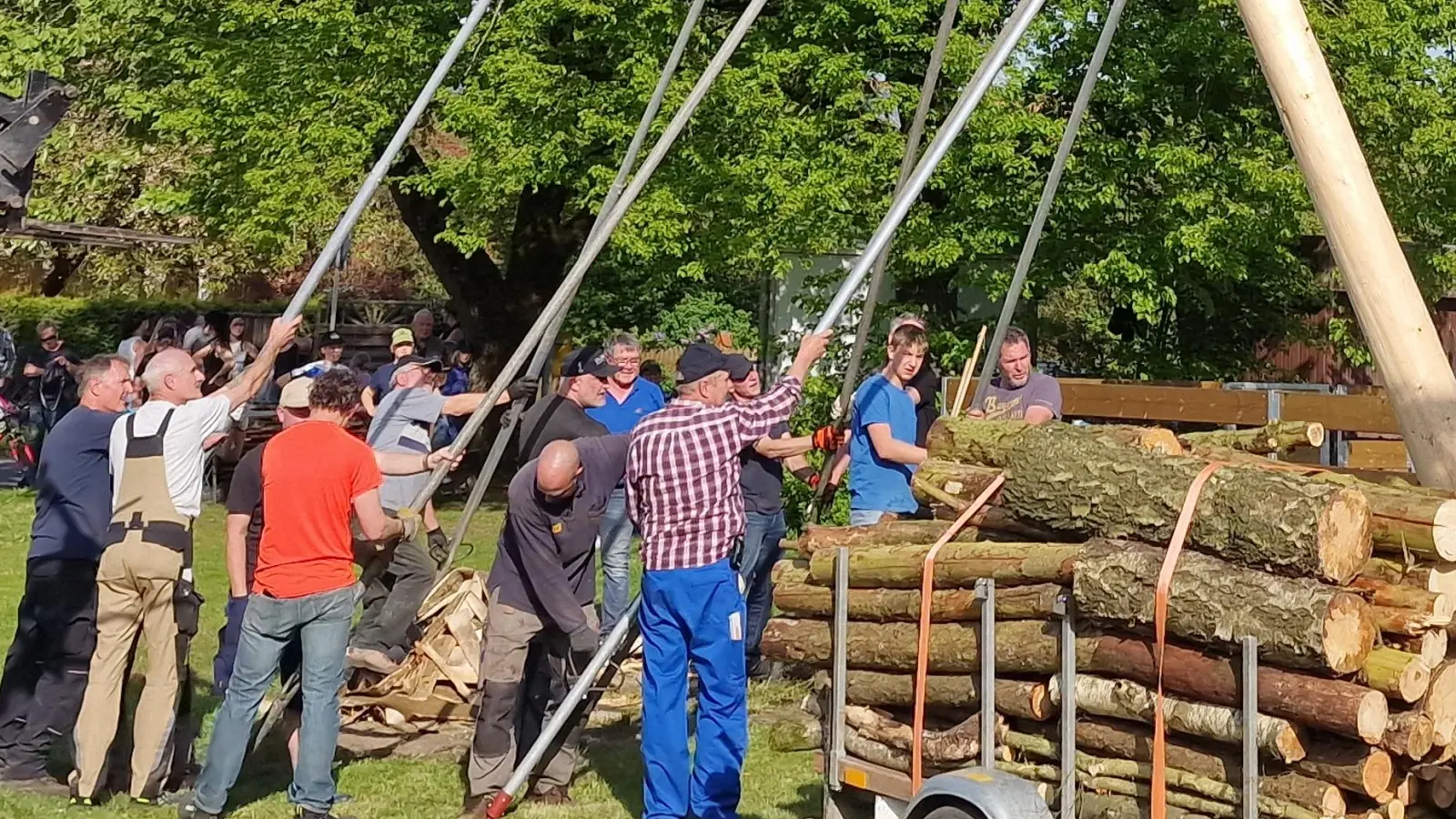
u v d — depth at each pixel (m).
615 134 13.29
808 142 13.54
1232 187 13.20
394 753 6.87
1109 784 4.38
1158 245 13.16
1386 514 4.08
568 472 5.67
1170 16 13.55
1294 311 16.81
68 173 19.22
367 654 7.27
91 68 16.89
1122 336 16.31
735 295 23.06
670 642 5.55
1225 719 4.07
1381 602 4.06
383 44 14.23
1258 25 5.32
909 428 6.88
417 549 7.34
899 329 6.89
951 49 12.87
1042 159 13.37
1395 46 13.37
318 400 5.74
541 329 6.48
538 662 6.23
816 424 12.96
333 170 14.06
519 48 13.89
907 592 4.94
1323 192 5.24
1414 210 14.05
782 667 8.40
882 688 5.05
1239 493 4.09
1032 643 4.53
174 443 5.95
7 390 19.45
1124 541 4.37
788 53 13.50
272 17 14.52
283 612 5.62
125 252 27.97
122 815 5.75
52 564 6.19
